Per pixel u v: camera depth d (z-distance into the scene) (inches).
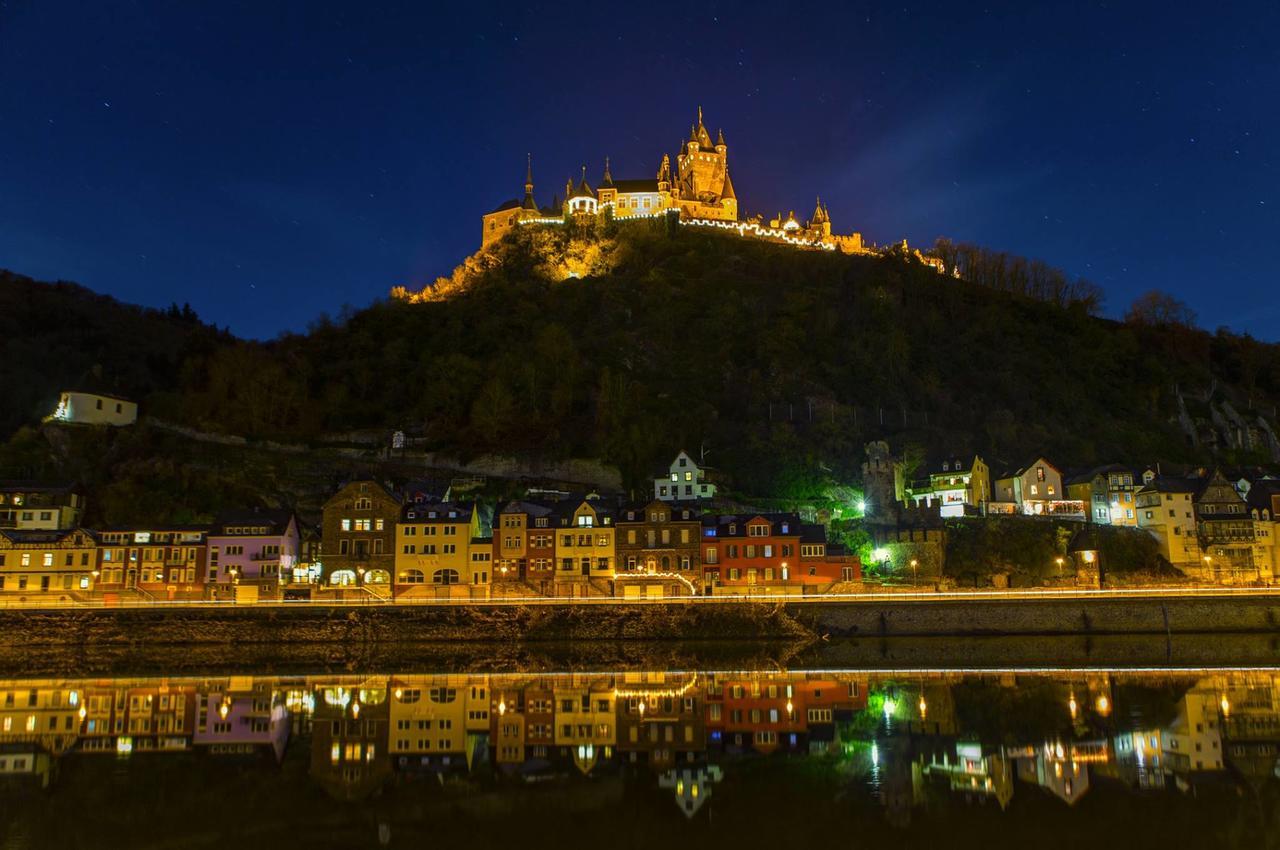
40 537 4488.2
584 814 1590.8
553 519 4611.2
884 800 1653.5
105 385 6176.2
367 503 4579.2
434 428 6082.7
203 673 3211.1
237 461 5639.8
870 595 4087.1
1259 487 5383.9
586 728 2229.3
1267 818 1545.3
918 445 6215.6
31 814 1609.3
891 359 7249.0
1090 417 7436.0
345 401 6397.6
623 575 4468.5
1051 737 2095.2
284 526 4598.9
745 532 4512.8
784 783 1748.3
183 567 4495.6
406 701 2598.4
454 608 3951.8
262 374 6294.3
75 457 5521.7
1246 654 3567.9
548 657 3580.2
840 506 5438.0
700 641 3860.7
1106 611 4005.9
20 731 2231.8
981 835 1476.4
